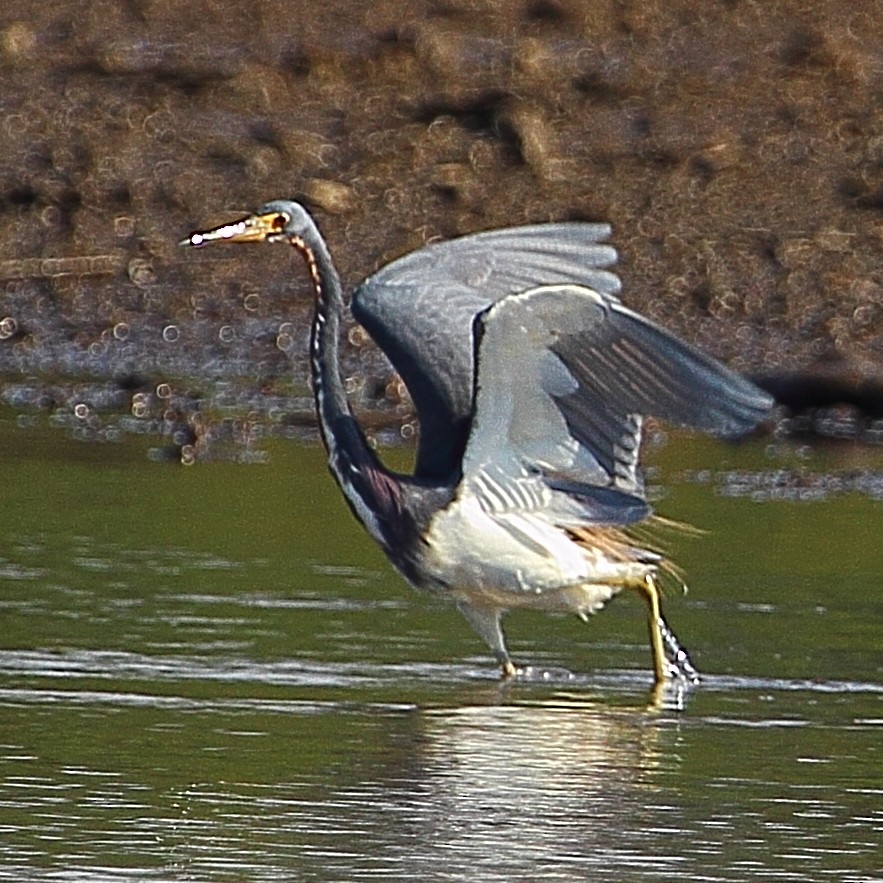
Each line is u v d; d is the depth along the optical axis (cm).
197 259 2266
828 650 1209
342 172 2383
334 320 1180
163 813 886
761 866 845
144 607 1248
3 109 2519
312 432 1819
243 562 1374
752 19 2711
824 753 1009
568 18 2717
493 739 1017
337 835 865
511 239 1175
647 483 1645
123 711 1042
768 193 2339
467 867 831
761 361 1970
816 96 2533
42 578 1308
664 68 2589
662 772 970
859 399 1911
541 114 2475
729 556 1433
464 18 2722
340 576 1353
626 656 1200
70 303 2172
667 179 2366
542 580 1118
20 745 980
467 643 1212
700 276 2158
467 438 1101
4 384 1941
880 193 2339
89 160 2422
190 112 2511
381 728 1031
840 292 2144
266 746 991
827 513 1573
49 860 825
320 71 2589
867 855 862
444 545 1113
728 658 1189
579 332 1050
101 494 1554
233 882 806
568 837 872
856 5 2752
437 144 2436
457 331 1164
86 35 2686
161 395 1912
